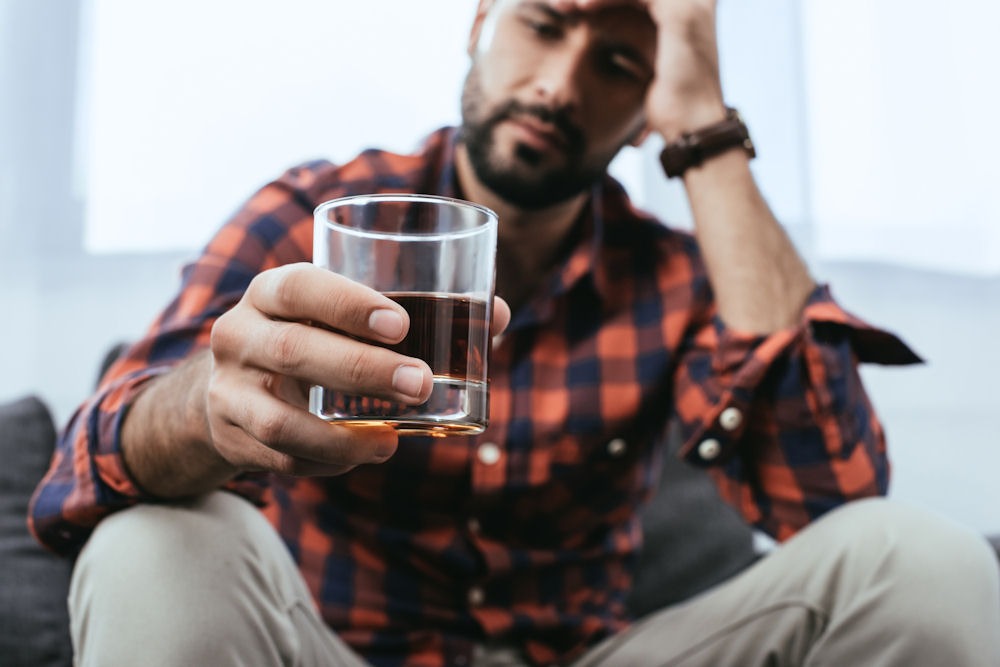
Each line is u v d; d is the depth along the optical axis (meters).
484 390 0.62
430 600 1.10
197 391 0.73
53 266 2.06
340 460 0.64
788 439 1.11
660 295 1.26
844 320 1.09
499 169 1.12
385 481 1.11
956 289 2.16
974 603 0.88
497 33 1.12
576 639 1.12
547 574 1.14
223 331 0.64
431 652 1.08
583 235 1.24
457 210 0.62
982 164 2.17
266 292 0.61
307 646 0.85
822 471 1.09
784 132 2.18
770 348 1.09
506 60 1.11
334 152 2.12
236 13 2.13
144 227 2.08
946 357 2.14
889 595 0.90
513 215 1.18
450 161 1.23
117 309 2.06
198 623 0.73
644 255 1.29
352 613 1.08
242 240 1.11
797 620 0.96
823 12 2.21
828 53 2.21
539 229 1.21
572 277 1.20
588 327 1.23
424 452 1.11
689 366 1.21
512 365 1.19
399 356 0.58
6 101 2.07
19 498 1.48
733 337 1.12
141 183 2.09
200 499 0.82
